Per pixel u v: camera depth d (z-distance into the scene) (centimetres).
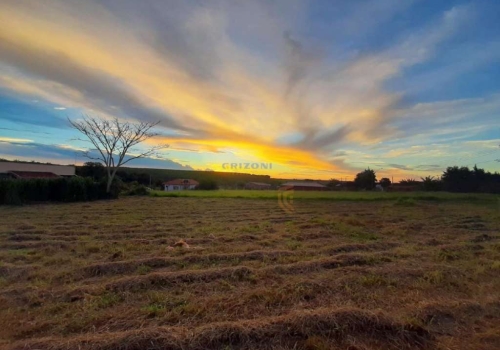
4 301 360
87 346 254
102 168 3806
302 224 964
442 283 426
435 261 548
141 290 397
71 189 2000
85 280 444
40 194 1888
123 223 994
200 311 330
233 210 1477
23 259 550
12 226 906
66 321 309
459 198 2247
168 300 362
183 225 966
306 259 551
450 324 314
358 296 378
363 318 300
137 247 638
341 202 2042
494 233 842
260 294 373
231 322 297
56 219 1088
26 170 3469
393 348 271
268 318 311
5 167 3288
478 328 307
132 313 326
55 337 279
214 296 375
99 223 991
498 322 319
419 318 316
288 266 494
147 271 483
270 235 788
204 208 1580
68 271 468
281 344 271
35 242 684
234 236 761
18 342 263
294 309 339
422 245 681
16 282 432
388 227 918
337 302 361
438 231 873
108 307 346
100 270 480
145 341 260
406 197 2247
